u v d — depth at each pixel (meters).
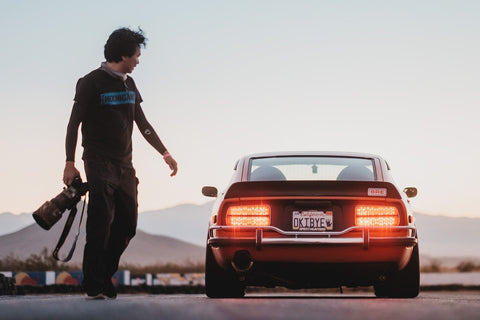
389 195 8.12
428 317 4.86
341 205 8.05
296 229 8.00
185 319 4.77
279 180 8.20
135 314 5.17
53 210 7.42
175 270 56.06
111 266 7.90
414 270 8.56
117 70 7.79
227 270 8.47
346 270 8.15
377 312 5.33
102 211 7.53
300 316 4.96
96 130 7.68
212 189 10.22
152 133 8.29
